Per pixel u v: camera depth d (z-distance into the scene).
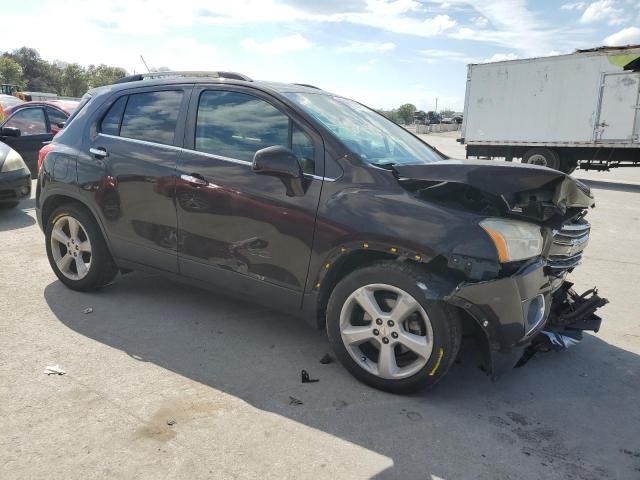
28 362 3.28
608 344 4.00
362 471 2.42
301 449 2.55
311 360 3.47
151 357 3.42
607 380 3.42
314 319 3.34
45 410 2.77
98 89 4.56
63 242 4.46
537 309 3.15
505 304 2.80
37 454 2.43
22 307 4.15
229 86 3.70
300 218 3.21
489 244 2.76
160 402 2.90
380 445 2.62
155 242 3.90
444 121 60.84
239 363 3.39
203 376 3.21
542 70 15.77
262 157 3.05
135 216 3.95
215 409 2.86
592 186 14.92
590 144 15.16
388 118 4.46
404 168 3.04
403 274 2.91
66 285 4.54
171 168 3.74
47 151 4.48
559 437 2.77
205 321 4.02
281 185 3.29
